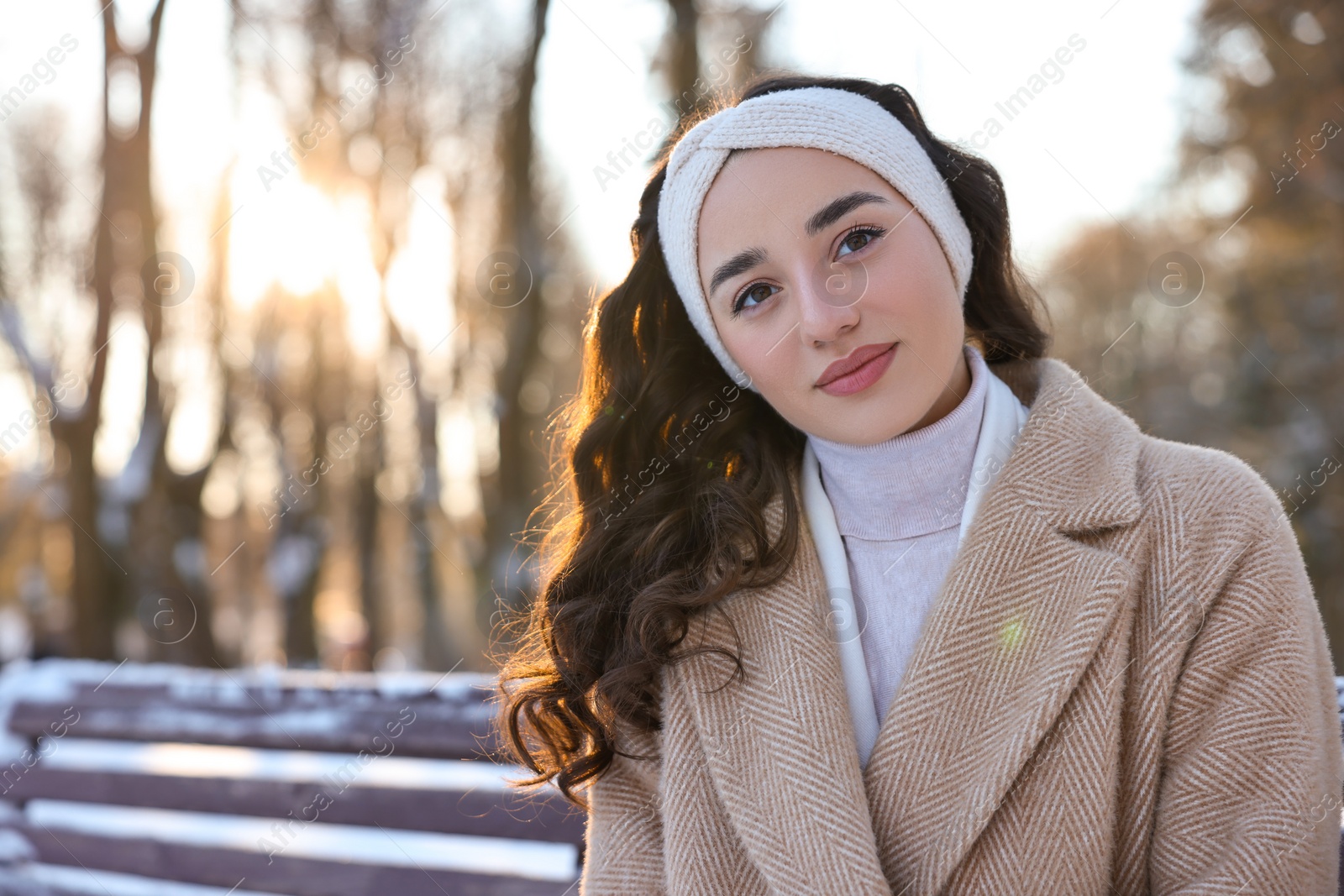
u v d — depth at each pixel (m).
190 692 2.39
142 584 9.55
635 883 1.48
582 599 1.58
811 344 1.32
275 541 12.29
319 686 2.25
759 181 1.32
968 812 1.25
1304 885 1.16
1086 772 1.24
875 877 1.26
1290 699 1.22
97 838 2.50
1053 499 1.35
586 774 1.56
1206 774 1.22
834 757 1.34
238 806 2.31
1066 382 1.47
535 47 8.46
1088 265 14.53
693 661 1.46
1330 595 10.51
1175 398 13.85
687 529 1.52
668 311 1.64
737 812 1.37
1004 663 1.30
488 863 2.10
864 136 1.31
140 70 9.19
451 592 11.59
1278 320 13.02
